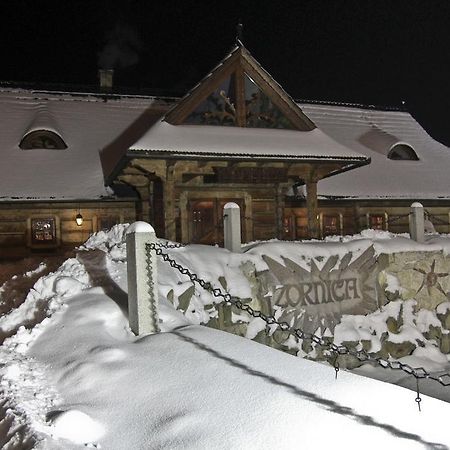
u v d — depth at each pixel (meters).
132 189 16.92
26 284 9.26
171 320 6.39
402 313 12.04
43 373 4.89
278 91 14.52
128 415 4.02
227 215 10.56
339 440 3.42
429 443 3.37
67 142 18.53
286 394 4.07
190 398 4.14
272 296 10.34
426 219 19.72
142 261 5.98
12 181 16.14
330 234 19.06
